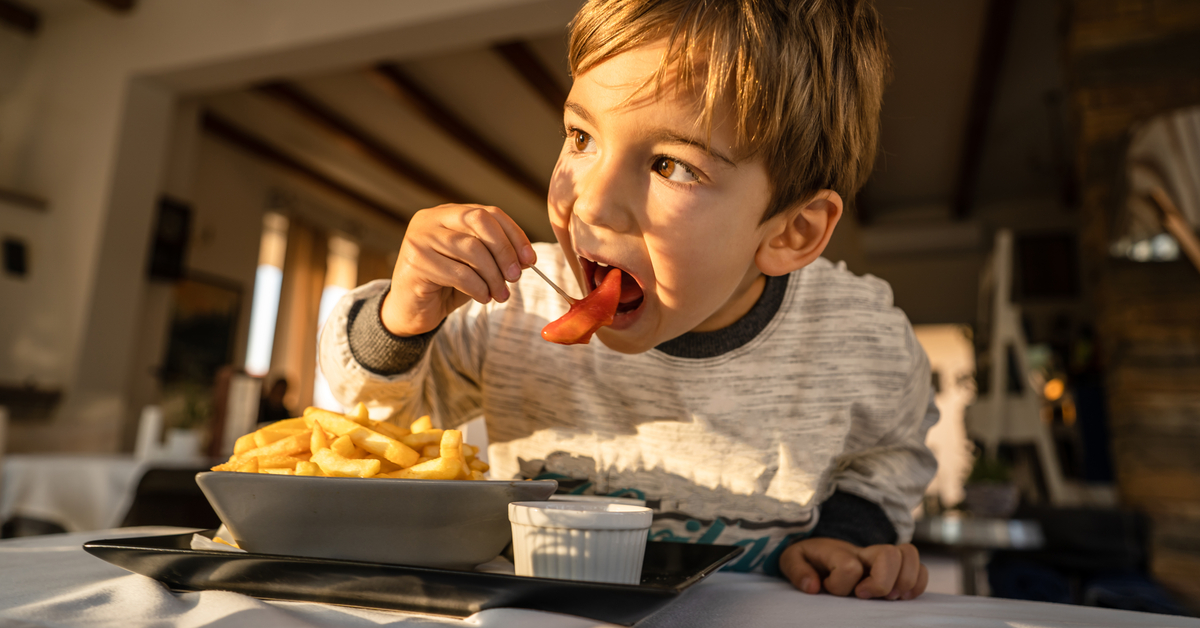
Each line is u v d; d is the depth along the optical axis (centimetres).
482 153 688
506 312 79
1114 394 278
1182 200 237
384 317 62
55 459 283
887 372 78
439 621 40
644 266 52
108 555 47
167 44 486
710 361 73
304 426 55
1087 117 302
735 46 49
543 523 44
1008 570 196
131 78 493
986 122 599
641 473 76
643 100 48
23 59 513
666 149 50
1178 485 255
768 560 75
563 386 77
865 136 67
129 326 487
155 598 42
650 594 38
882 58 70
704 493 75
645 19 49
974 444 298
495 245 53
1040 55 549
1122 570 190
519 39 522
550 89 579
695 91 48
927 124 640
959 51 529
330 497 44
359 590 43
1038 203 816
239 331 686
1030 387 271
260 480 44
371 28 436
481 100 630
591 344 76
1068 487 425
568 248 57
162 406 571
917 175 753
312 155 741
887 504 77
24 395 434
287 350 773
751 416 74
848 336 77
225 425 284
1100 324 298
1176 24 295
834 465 78
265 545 47
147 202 501
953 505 221
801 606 51
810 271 79
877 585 56
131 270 490
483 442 100
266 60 473
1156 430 262
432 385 80
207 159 655
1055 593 181
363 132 688
